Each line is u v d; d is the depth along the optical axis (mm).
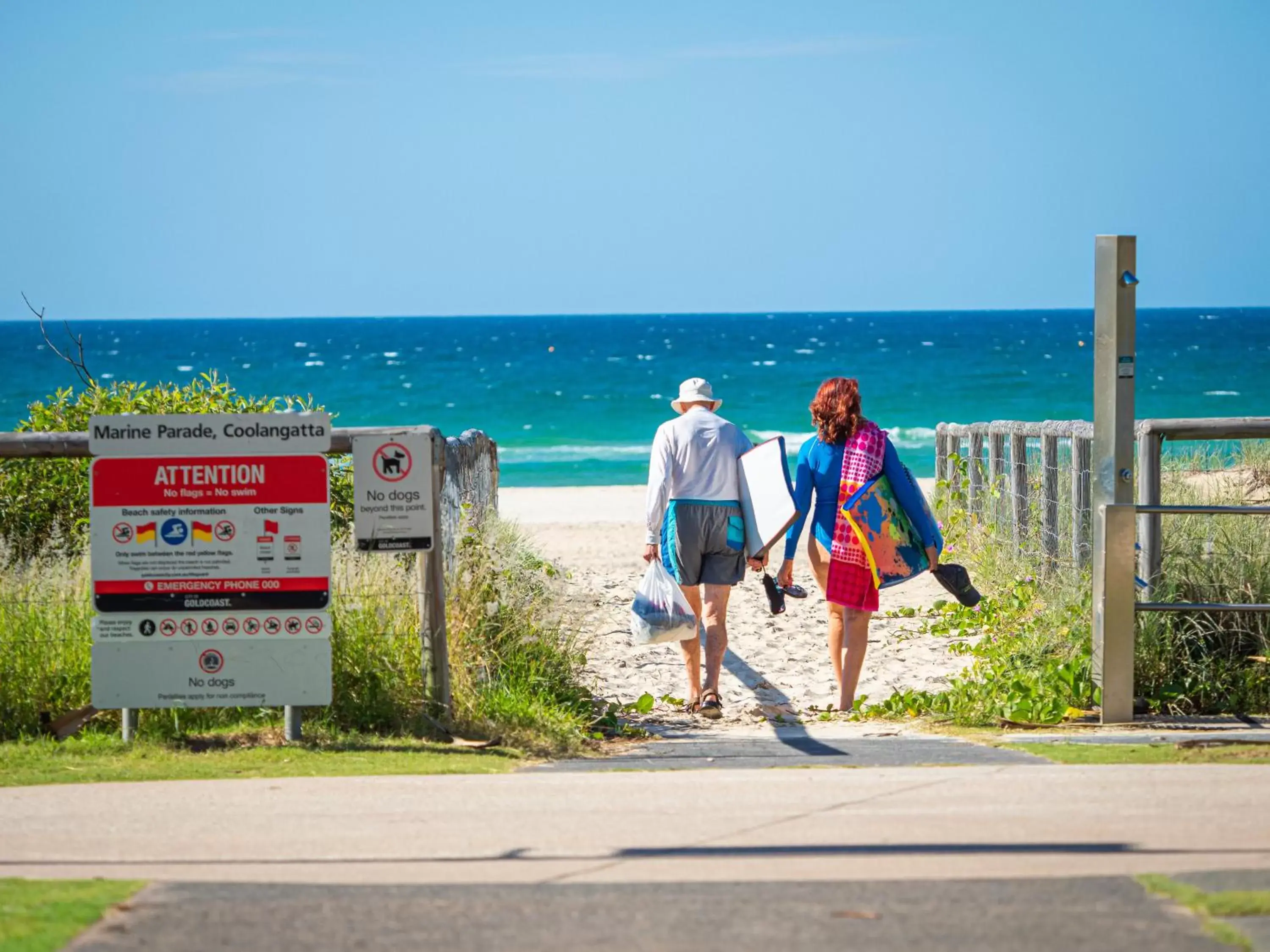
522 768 16625
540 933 9906
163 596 17484
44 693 18656
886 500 22375
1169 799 13914
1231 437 21375
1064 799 13992
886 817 13312
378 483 18219
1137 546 21656
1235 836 12398
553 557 43344
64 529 25391
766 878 11281
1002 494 35250
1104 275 19578
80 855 12266
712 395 23672
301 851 12336
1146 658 21109
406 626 19156
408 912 10430
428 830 13039
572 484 96750
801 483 22719
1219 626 21250
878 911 10320
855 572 22344
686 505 22906
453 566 21125
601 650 28422
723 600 23281
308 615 17578
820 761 16938
